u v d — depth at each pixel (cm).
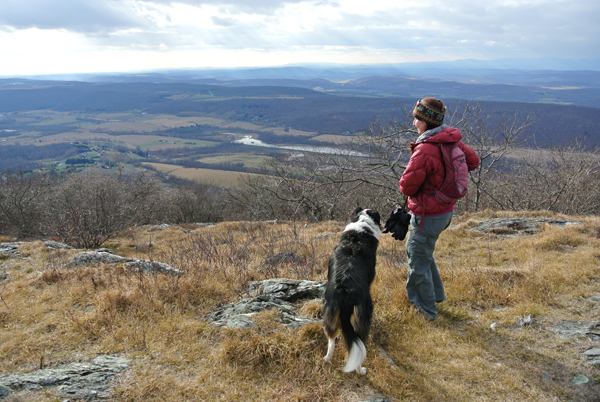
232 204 2550
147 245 1124
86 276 482
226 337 320
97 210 1331
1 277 541
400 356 326
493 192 1456
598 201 1218
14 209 1936
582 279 456
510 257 585
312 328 329
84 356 300
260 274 536
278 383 276
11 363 288
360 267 316
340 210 1683
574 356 318
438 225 345
